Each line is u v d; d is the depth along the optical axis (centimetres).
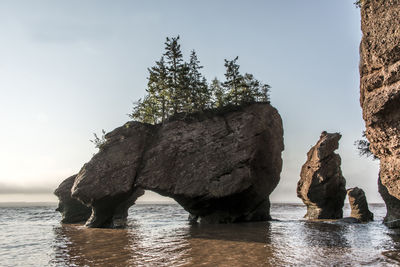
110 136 3781
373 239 2066
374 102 1297
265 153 3816
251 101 4209
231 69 4591
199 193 3388
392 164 1301
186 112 4062
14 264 1496
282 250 1711
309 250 1697
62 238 2438
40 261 1552
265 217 4050
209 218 3659
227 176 3419
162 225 3525
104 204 3369
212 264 1395
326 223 3319
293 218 4600
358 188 3881
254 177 3562
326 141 3894
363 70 1448
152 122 4441
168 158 3588
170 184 3447
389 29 1221
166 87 4328
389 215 2784
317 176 3934
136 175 3519
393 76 1210
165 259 1527
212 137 3719
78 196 3312
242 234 2436
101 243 2117
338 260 1423
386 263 1340
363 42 1386
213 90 4706
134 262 1470
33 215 6394
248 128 3716
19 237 2553
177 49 4572
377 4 1291
